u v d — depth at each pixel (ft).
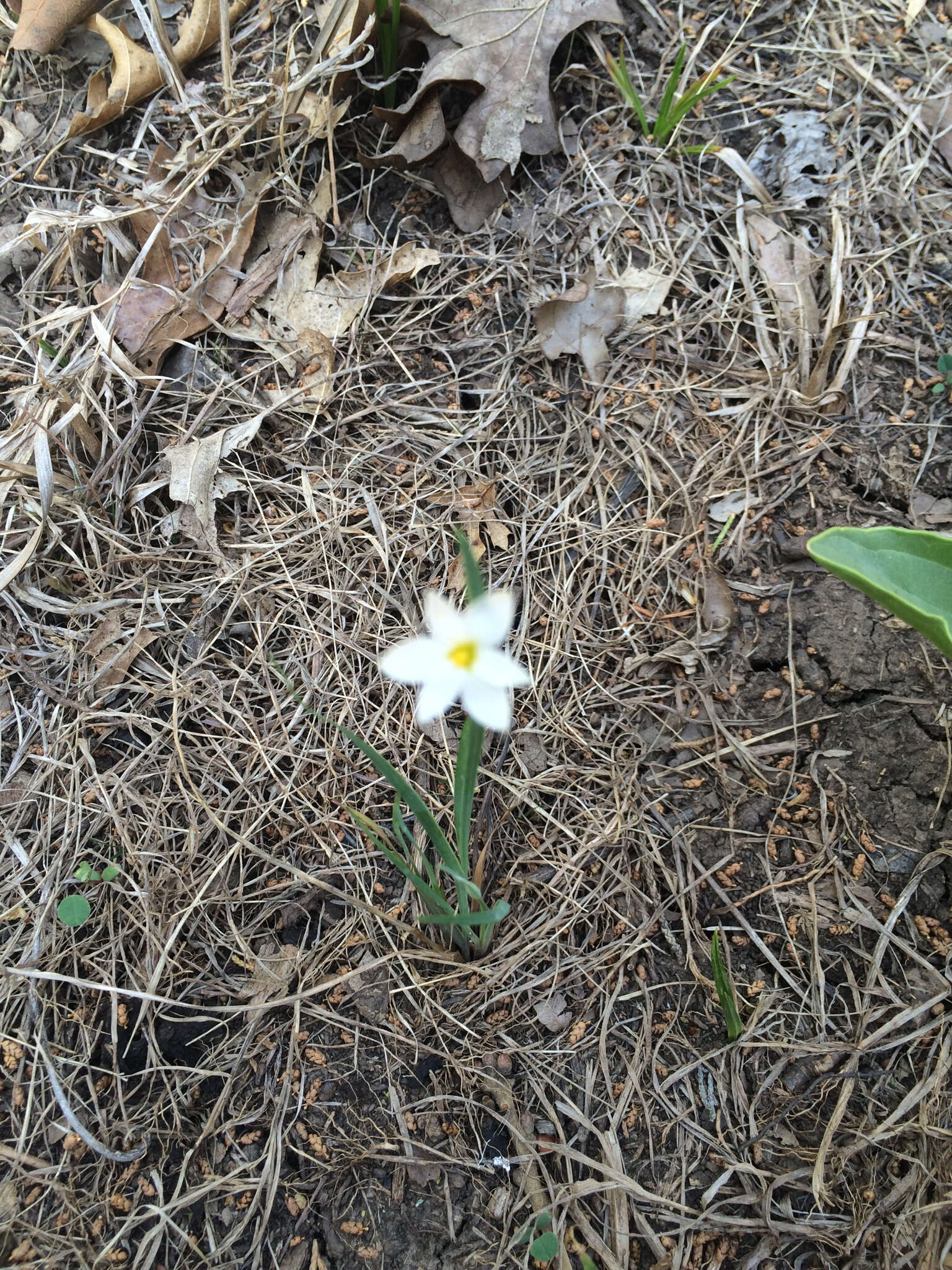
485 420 1.19
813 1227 0.87
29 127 1.27
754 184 1.28
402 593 1.10
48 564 1.09
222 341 1.19
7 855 0.98
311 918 0.98
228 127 1.22
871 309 1.21
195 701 1.05
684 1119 0.91
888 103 1.33
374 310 1.23
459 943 0.94
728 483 1.15
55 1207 0.86
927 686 1.04
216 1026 0.93
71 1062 0.91
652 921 0.99
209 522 1.11
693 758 1.06
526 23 1.25
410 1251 0.86
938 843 1.00
